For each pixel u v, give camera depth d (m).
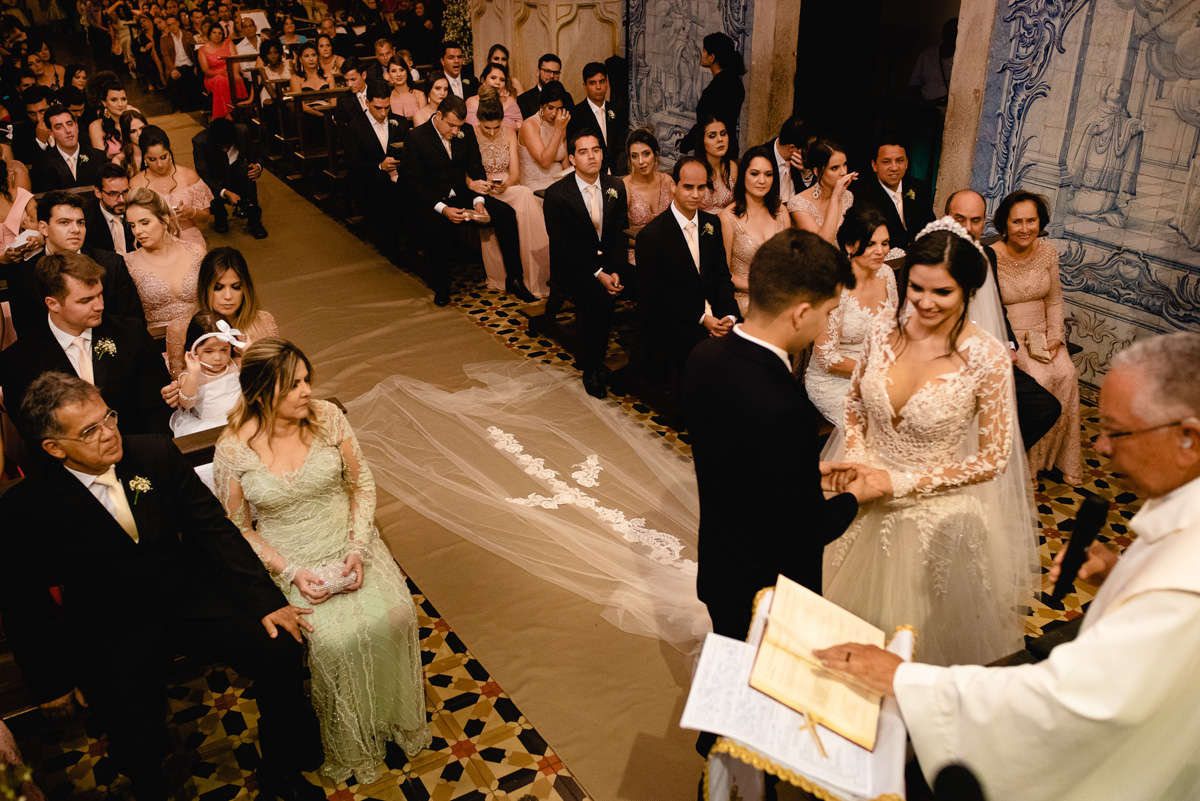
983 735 1.90
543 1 9.65
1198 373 1.67
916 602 3.14
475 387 6.05
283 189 10.53
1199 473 1.74
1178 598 1.67
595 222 5.81
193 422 4.10
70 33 23.31
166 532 3.00
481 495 4.86
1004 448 2.97
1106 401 1.79
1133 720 1.74
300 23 15.92
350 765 3.18
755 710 1.99
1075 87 5.59
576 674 3.67
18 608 2.84
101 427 2.72
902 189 5.77
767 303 2.49
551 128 7.63
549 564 4.32
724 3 7.92
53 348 3.99
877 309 4.18
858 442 3.25
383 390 6.00
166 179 6.63
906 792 2.26
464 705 3.53
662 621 3.92
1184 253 5.32
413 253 8.11
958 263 2.78
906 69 11.10
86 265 3.93
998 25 5.90
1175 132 5.19
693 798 3.10
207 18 13.77
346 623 3.10
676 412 5.47
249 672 3.01
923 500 3.07
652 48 8.90
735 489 2.63
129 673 2.90
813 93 8.90
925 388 2.96
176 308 5.09
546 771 3.23
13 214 5.61
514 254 7.32
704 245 5.11
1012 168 6.09
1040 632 3.78
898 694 1.99
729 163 6.26
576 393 5.95
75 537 2.82
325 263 8.32
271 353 3.05
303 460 3.21
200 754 3.35
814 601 2.24
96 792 3.19
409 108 9.79
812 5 8.53
